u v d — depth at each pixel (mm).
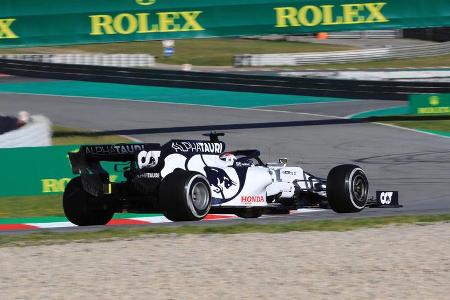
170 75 121750
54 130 86312
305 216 42750
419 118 91375
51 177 53469
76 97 114312
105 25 86188
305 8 88125
